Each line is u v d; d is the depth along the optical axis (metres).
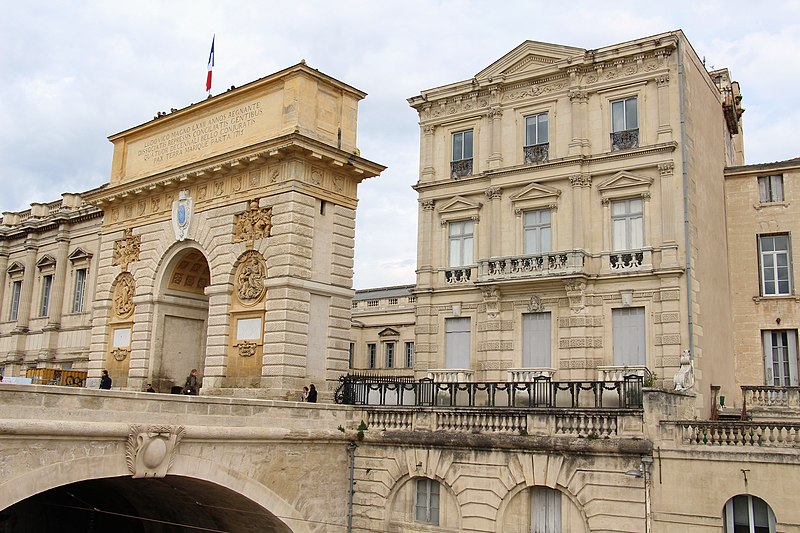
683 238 30.91
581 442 24.41
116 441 21.59
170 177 37.50
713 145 35.84
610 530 23.66
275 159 33.75
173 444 22.88
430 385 30.50
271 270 33.00
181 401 23.41
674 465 22.97
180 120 39.34
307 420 27.62
